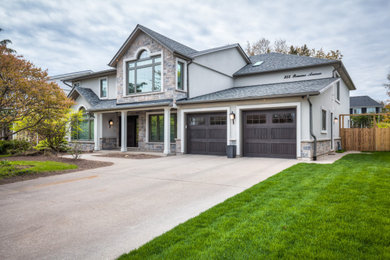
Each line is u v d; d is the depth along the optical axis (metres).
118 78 15.84
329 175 6.86
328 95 13.66
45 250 3.04
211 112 13.13
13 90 7.71
